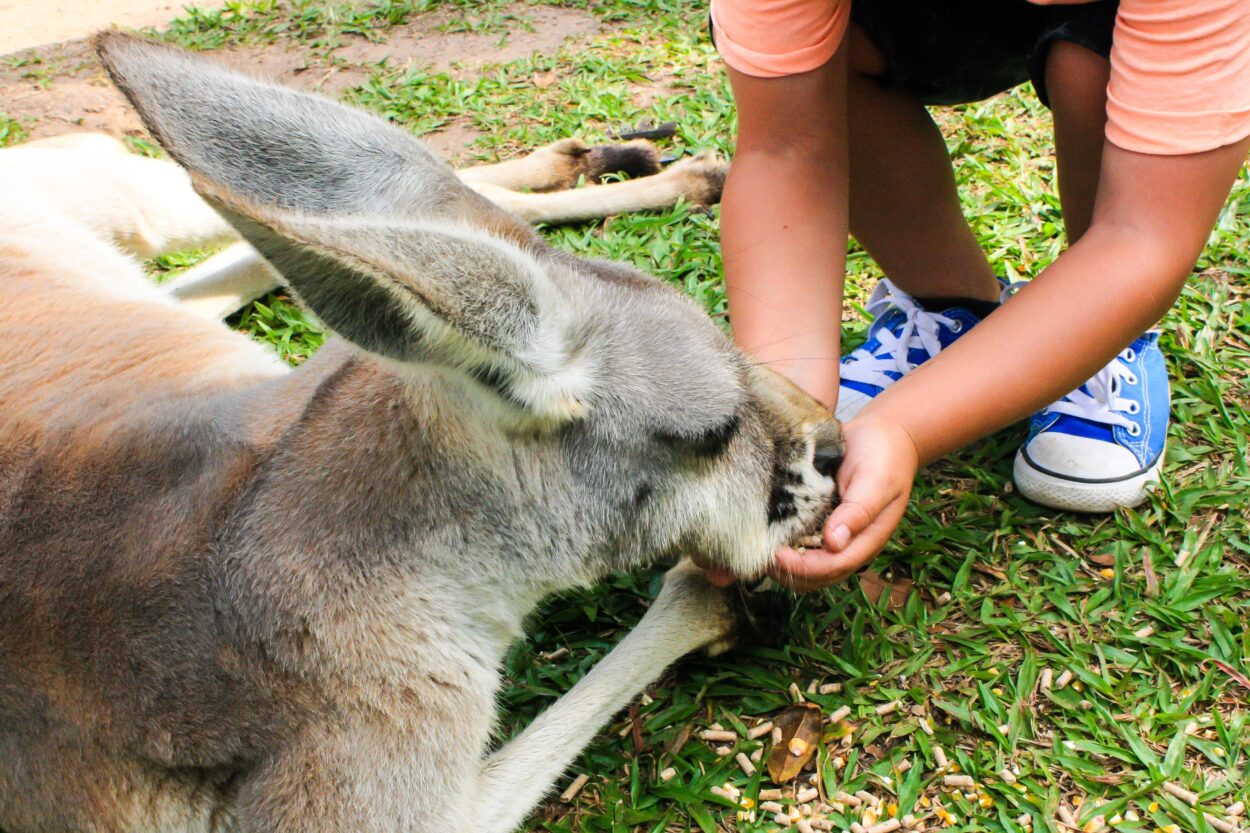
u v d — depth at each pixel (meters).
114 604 0.75
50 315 0.91
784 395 0.81
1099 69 0.84
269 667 0.73
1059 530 0.92
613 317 0.76
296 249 0.61
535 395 0.71
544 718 0.82
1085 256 0.79
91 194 1.13
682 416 0.76
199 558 0.74
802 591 0.83
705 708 0.86
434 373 0.70
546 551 0.77
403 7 1.73
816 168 0.88
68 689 0.75
